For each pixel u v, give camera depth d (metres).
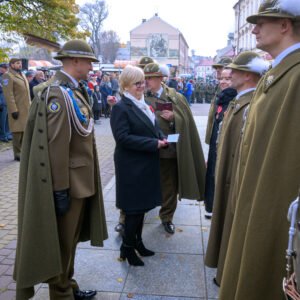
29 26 12.47
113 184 5.98
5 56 11.20
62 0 12.61
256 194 1.75
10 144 9.46
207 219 4.44
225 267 1.97
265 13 1.80
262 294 1.76
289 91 1.68
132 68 3.18
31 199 2.32
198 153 4.22
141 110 3.19
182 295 2.92
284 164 1.68
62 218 2.48
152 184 3.20
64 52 2.41
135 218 3.23
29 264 2.34
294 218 1.46
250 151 1.83
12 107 7.39
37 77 10.38
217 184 2.82
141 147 3.07
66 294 2.60
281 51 1.84
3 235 4.02
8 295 2.90
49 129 2.29
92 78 15.26
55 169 2.32
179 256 3.53
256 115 1.84
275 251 1.73
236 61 2.78
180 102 4.12
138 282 3.09
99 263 3.40
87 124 2.48
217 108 3.98
